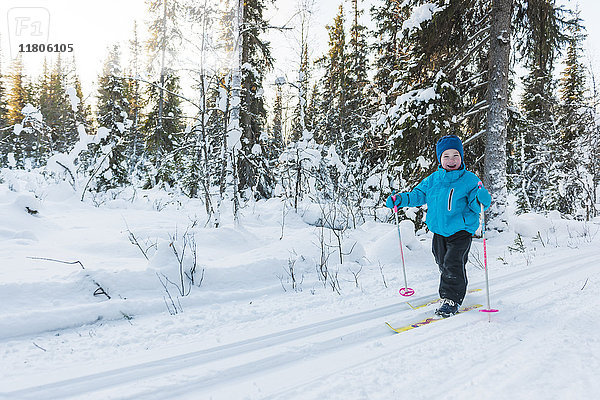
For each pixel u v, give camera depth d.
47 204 7.36
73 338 2.53
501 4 7.07
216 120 7.68
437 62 8.00
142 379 1.91
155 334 2.59
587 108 14.73
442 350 2.14
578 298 3.02
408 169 7.87
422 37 7.65
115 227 5.95
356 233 6.82
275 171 9.22
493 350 2.10
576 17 7.82
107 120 15.88
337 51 14.92
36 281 3.07
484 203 2.89
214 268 3.83
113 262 3.97
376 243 5.30
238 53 6.97
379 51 13.21
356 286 3.83
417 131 7.35
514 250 5.65
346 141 14.38
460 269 2.99
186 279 3.62
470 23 8.17
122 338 2.51
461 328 2.51
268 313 3.03
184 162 14.39
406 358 2.05
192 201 11.59
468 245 3.09
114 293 3.23
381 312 2.99
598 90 17.25
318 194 9.30
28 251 4.11
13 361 2.14
